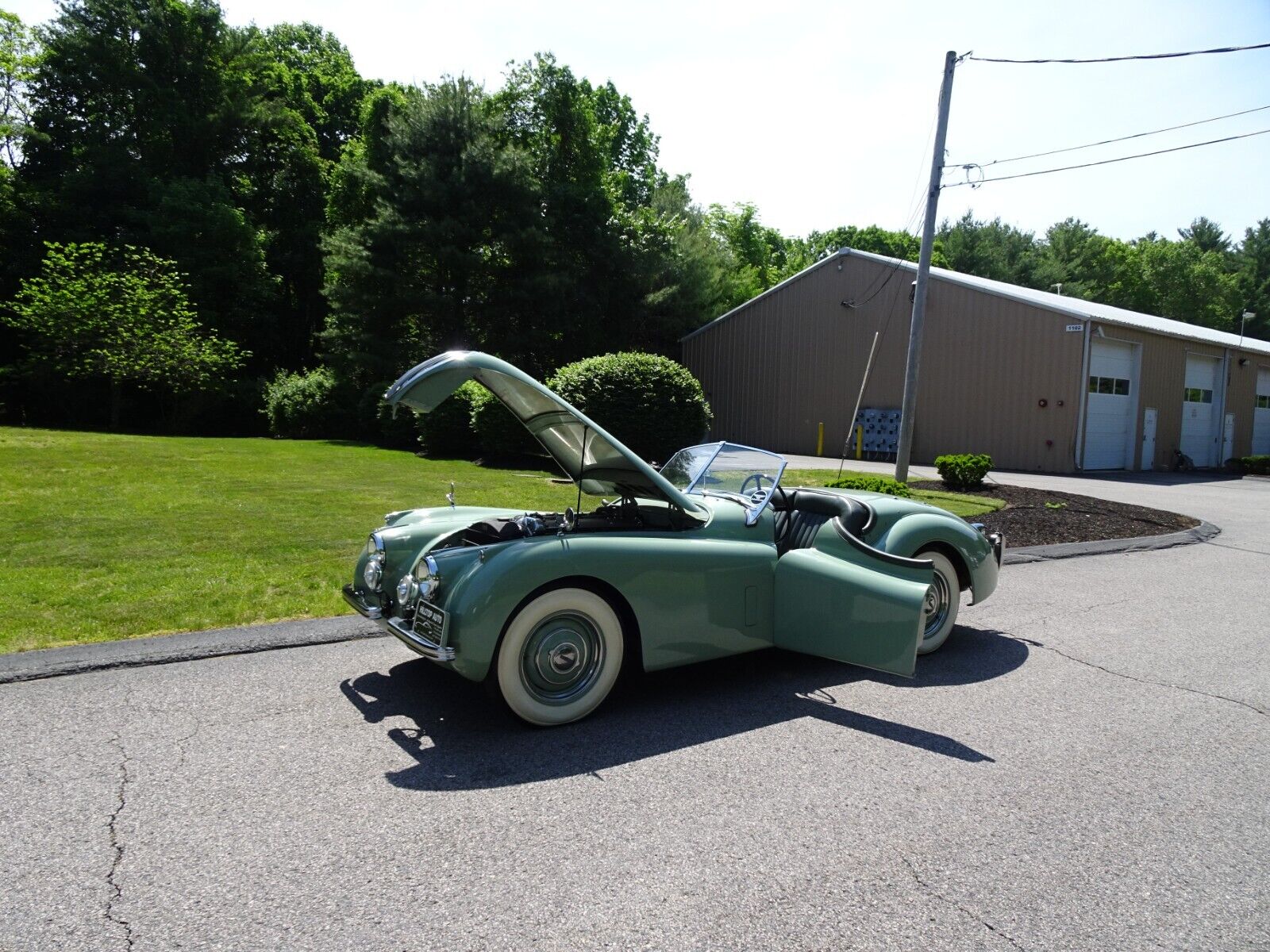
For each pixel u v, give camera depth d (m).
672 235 30.66
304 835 2.65
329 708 3.83
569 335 28.84
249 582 5.99
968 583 5.25
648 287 30.23
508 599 3.44
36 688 3.96
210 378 25.06
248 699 3.91
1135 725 3.83
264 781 3.04
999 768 3.31
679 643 3.93
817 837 2.71
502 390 4.09
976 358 20.97
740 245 49.41
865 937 2.17
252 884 2.36
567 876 2.44
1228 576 7.68
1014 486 14.34
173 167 31.56
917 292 13.54
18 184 28.56
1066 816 2.90
